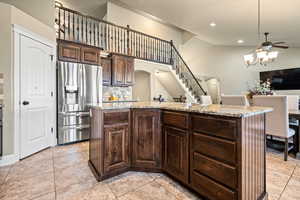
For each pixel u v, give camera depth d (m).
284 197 1.67
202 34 6.00
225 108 1.74
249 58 4.09
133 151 2.23
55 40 3.42
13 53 2.57
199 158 1.62
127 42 5.34
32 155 2.86
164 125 2.07
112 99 4.83
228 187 1.38
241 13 4.25
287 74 6.53
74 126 3.57
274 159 2.66
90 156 2.47
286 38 5.78
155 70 6.25
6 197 1.67
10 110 2.53
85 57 3.79
